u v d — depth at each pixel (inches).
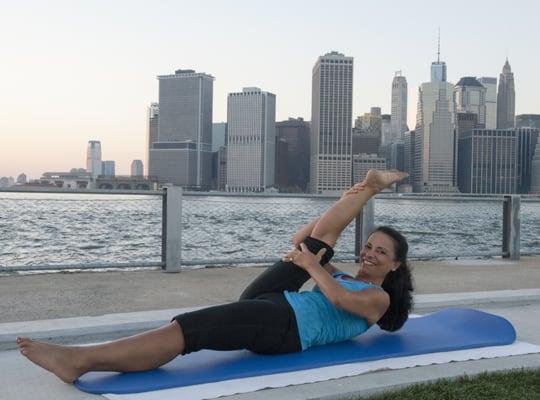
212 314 122.3
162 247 291.4
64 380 116.5
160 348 119.0
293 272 135.3
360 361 133.6
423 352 142.9
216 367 124.8
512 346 154.6
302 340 132.2
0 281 248.8
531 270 322.7
